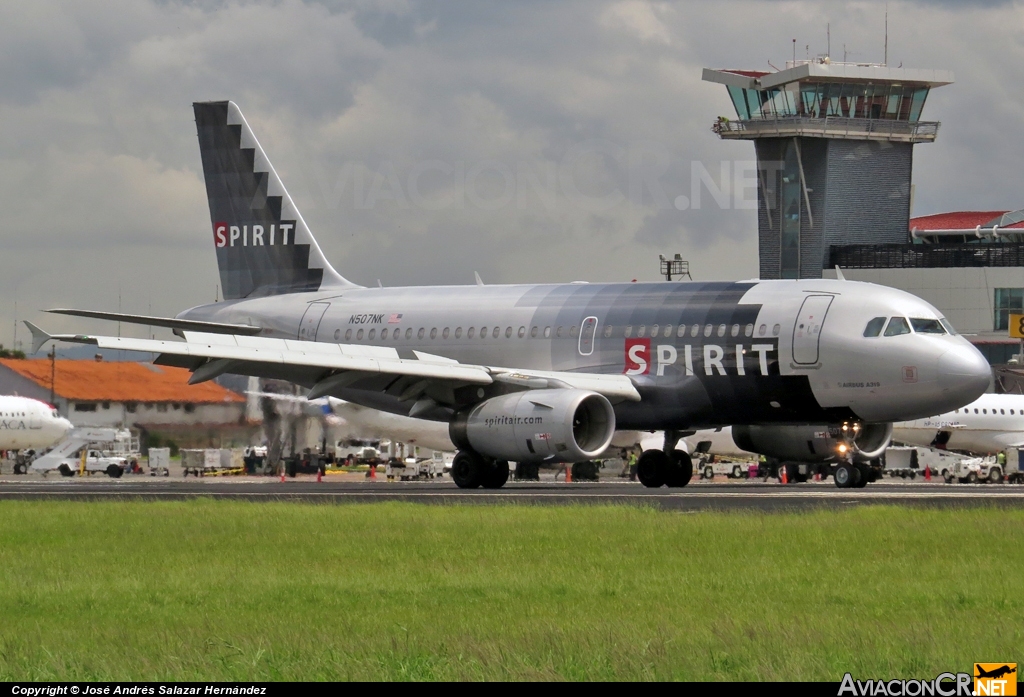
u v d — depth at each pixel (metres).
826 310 101.75
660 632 37.94
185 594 46.06
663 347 107.75
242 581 49.12
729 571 51.00
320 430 191.75
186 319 137.25
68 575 51.28
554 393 101.69
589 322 112.44
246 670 33.22
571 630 38.16
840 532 62.97
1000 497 94.31
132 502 86.31
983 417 197.38
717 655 34.72
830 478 178.88
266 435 195.00
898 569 51.28
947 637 37.31
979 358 99.62
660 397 107.88
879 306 100.56
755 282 108.56
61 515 76.00
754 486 129.38
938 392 98.38
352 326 127.38
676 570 51.38
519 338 116.12
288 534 64.69
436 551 57.50
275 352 103.94
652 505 81.12
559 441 99.81
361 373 107.25
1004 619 40.50
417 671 33.09
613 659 34.25
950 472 190.75
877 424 109.56
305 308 131.50
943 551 56.38
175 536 64.50
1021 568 51.56
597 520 69.25
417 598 44.94
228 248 138.25
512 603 43.72
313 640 36.69
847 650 35.47
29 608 43.69
